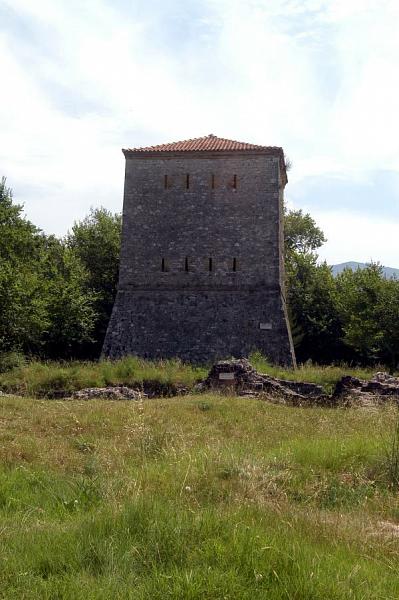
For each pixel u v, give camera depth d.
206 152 34.41
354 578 4.79
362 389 21.14
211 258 33.78
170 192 34.66
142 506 5.96
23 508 7.20
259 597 4.40
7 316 31.67
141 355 33.06
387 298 42.09
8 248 37.41
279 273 33.41
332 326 49.22
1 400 16.66
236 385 22.48
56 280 41.22
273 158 34.03
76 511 6.94
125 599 4.39
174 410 15.91
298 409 17.67
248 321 32.69
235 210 34.00
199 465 8.69
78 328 41.09
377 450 10.02
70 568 4.93
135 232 34.59
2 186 41.62
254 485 7.67
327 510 7.30
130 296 34.06
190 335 32.97
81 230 51.38
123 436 12.11
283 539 5.46
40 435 12.09
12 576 4.82
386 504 7.65
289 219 60.28
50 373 25.52
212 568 4.79
